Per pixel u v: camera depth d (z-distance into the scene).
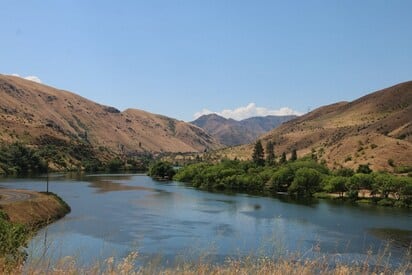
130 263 10.67
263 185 146.50
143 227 66.38
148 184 163.12
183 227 67.06
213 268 11.44
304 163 160.25
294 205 103.81
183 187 153.38
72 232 58.19
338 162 193.75
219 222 73.06
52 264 10.83
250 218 78.75
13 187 130.50
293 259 12.13
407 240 58.59
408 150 182.50
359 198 121.25
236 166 176.88
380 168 170.50
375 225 73.12
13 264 10.87
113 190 133.25
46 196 85.06
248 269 11.19
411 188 106.88
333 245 52.50
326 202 114.06
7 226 19.97
